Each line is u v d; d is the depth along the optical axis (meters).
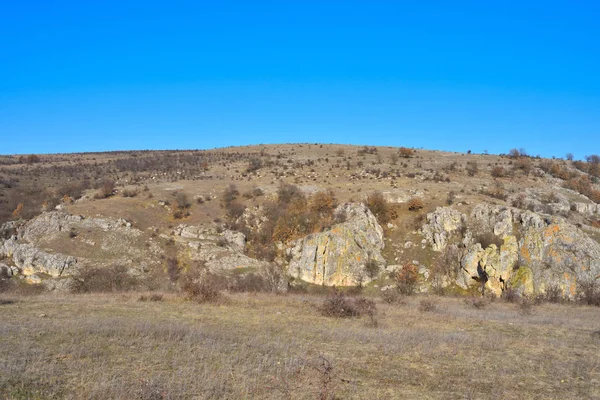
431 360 13.14
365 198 60.28
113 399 8.58
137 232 51.34
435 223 52.28
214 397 8.91
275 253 52.38
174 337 13.90
